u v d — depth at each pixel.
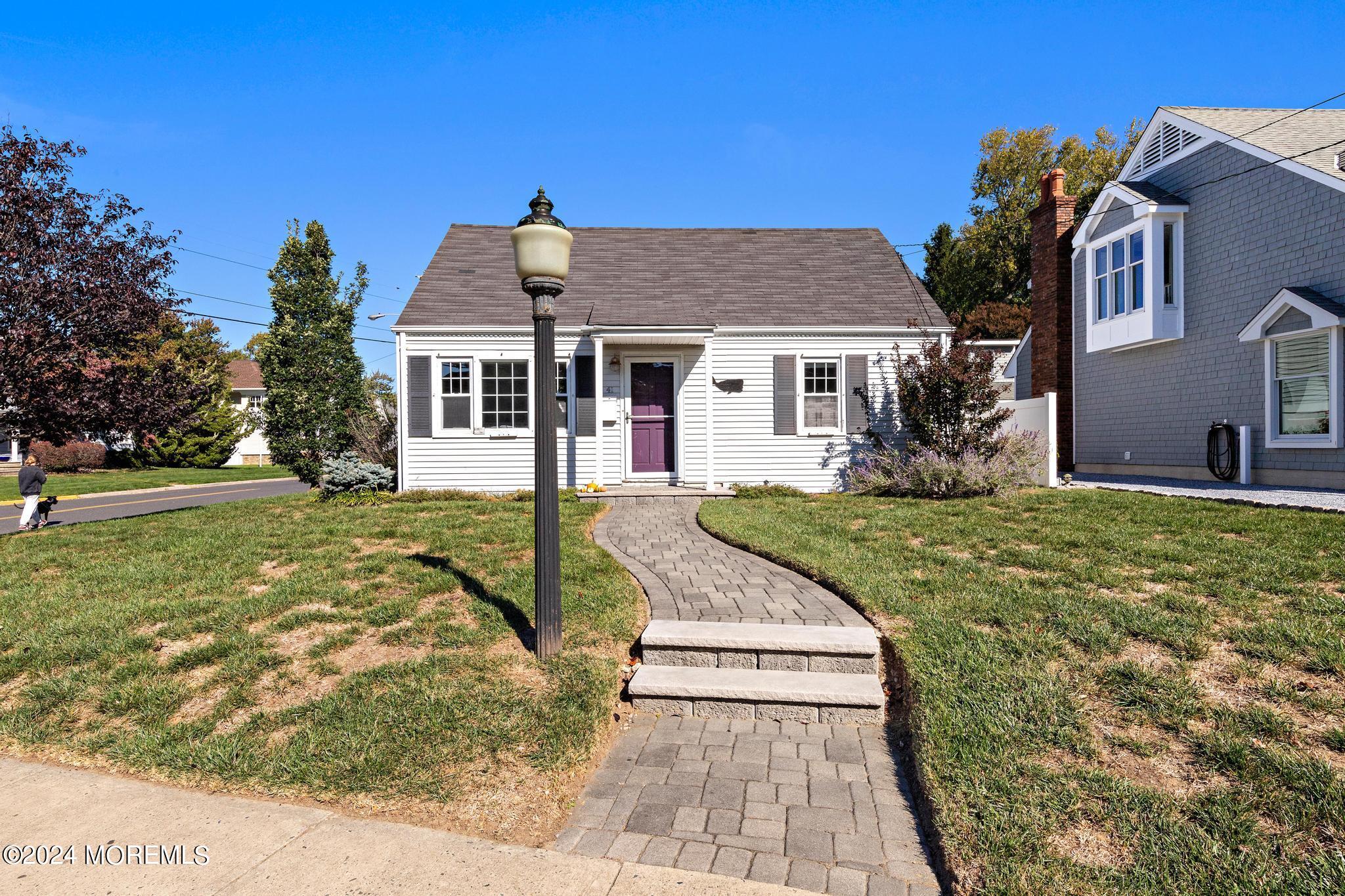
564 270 4.33
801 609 4.99
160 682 4.14
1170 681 3.52
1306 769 2.77
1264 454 11.88
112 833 2.88
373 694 3.91
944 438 11.45
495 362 12.51
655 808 3.07
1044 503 9.11
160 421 10.70
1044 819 2.63
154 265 10.45
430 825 2.94
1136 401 14.80
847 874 2.60
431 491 11.91
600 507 10.02
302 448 13.09
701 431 12.68
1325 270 10.87
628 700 4.13
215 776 3.29
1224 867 2.32
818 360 12.75
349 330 13.58
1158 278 13.55
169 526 8.88
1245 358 12.29
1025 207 35.28
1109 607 4.55
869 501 10.12
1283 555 5.57
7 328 8.97
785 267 14.59
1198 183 13.30
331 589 5.49
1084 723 3.25
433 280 13.51
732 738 3.74
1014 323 30.97
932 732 3.23
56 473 29.58
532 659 4.30
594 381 12.51
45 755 3.57
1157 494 10.00
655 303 13.17
